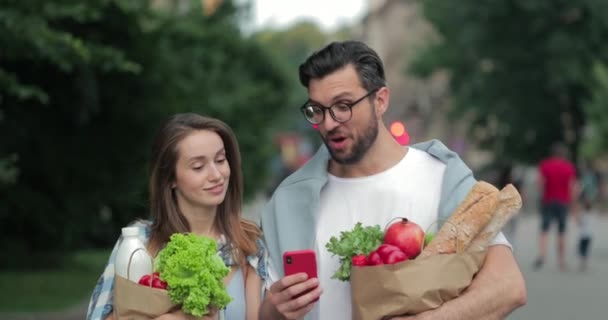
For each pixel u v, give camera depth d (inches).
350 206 146.5
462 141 1835.6
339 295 144.0
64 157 622.5
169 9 706.2
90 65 488.7
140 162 642.2
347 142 140.5
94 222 658.8
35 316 444.8
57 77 553.9
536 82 1411.2
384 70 142.7
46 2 404.5
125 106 609.6
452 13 1453.0
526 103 1438.2
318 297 130.2
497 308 130.5
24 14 397.7
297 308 129.9
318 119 140.8
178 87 639.8
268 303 139.2
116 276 133.9
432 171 146.3
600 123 1348.4
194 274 129.6
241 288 144.7
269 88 919.0
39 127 599.2
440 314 126.6
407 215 144.0
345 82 138.1
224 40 840.9
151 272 135.6
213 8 838.5
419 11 1641.2
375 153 146.3
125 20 530.3
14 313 452.1
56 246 675.4
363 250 132.8
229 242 145.6
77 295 522.6
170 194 143.9
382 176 145.7
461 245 131.0
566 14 1326.3
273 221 148.9
